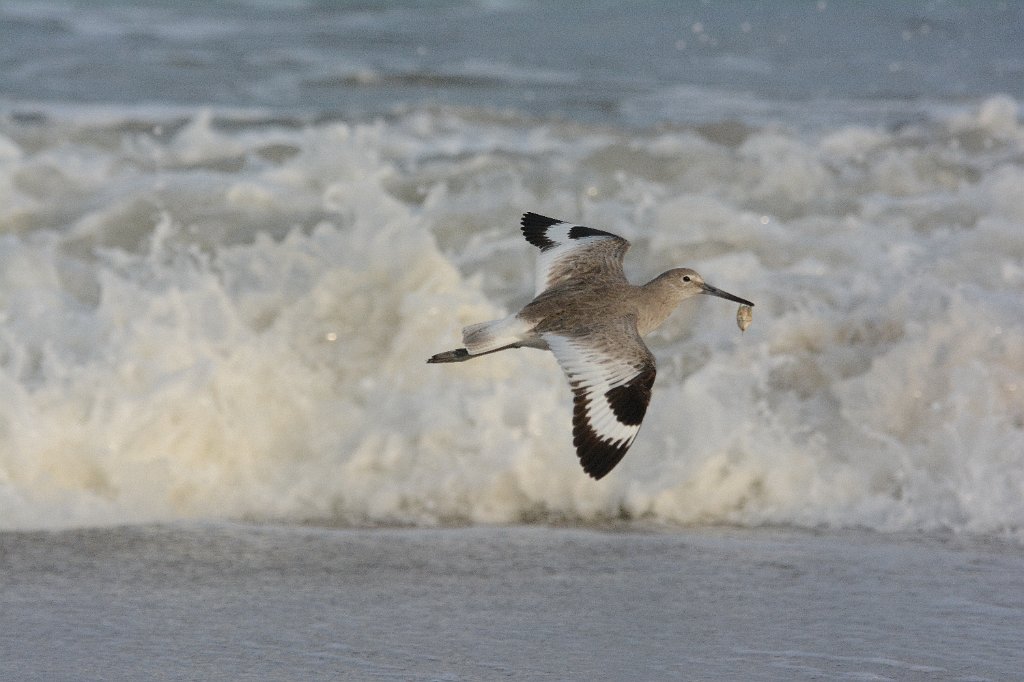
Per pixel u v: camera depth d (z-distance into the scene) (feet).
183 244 57.11
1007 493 42.24
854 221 59.93
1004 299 50.85
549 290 34.40
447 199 61.72
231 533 40.01
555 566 37.40
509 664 30.50
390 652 31.14
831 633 32.50
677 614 33.76
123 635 32.04
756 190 64.80
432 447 43.96
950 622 33.24
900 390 46.52
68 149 67.92
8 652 30.91
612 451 28.68
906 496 42.65
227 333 46.88
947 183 66.64
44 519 40.47
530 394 44.78
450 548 38.86
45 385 44.21
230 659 30.66
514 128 76.18
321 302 50.01
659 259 56.54
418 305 48.70
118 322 46.88
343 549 38.68
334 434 45.03
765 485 43.04
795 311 51.98
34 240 56.90
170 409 44.01
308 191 62.59
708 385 46.75
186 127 71.20
